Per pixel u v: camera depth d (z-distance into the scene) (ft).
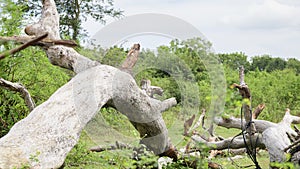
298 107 45.57
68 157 18.13
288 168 15.81
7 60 21.06
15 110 21.97
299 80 48.29
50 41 15.37
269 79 51.57
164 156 19.61
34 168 13.73
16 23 21.59
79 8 58.95
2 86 19.24
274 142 18.56
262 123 20.53
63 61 19.16
